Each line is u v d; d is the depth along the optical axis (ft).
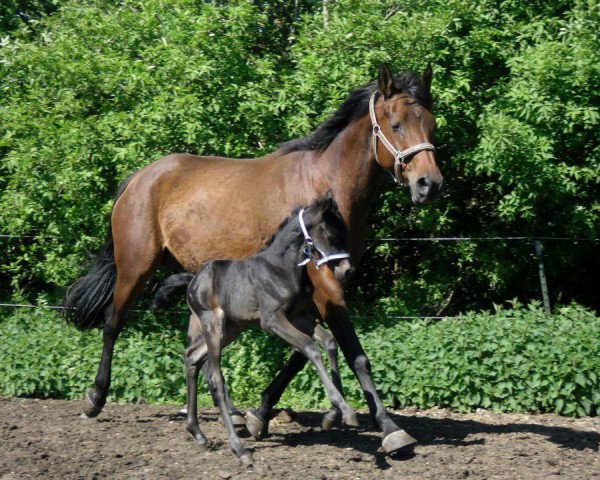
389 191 28.71
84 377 26.32
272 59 30.66
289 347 26.37
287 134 27.66
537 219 29.66
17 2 39.78
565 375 23.43
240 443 17.89
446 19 27.37
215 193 21.20
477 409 24.35
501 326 24.77
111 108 29.25
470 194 30.89
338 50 27.55
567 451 18.83
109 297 23.82
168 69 27.61
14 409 23.95
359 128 19.61
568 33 27.02
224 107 27.58
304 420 22.63
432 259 30.86
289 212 20.06
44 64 29.12
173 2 29.94
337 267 17.70
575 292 32.89
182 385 26.32
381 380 24.64
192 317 20.31
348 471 17.07
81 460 18.01
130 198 22.50
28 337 27.61
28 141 28.09
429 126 18.97
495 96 28.14
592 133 27.48
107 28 29.99
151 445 19.56
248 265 18.69
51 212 29.04
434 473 16.84
